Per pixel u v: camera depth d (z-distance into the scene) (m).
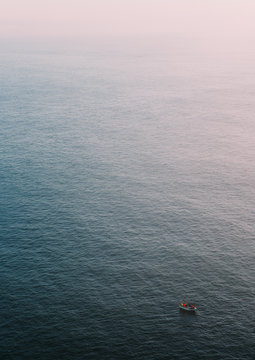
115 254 85.69
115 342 63.09
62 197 111.94
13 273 79.19
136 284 76.31
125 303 71.38
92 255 85.31
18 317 68.00
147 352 61.34
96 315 68.56
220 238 91.81
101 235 92.94
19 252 86.06
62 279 77.62
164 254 85.75
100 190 116.81
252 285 75.88
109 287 75.50
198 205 107.88
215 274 79.12
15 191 114.94
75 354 60.94
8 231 94.00
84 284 76.31
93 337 64.00
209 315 68.44
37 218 100.19
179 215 102.31
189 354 60.97
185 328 65.75
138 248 87.94
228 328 65.69
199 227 96.50
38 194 113.44
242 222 98.88
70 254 85.56
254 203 109.50
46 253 85.88
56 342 63.06
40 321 67.19
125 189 117.81
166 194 114.62
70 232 94.06
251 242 90.25
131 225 97.38
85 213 103.06
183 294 73.56
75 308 70.19
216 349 61.78
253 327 65.94
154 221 99.25
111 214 102.75
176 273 79.44
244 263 82.56
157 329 65.56
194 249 87.50
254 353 61.16
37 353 61.09
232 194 115.12
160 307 70.38
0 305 70.56
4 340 63.25
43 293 73.75
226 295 73.25
